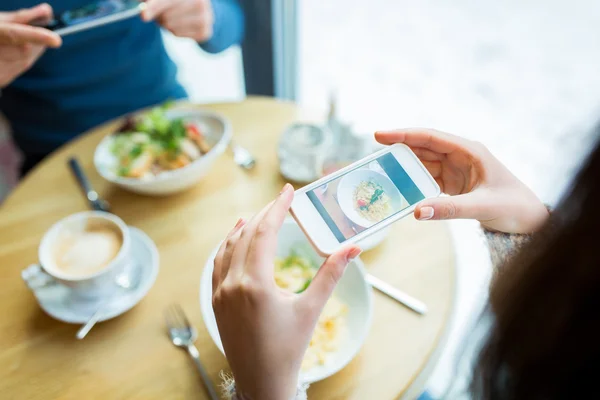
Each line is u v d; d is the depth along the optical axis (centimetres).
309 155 85
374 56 184
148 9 92
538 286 34
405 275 74
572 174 32
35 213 86
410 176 58
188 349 66
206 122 99
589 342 32
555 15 167
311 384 62
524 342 35
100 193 89
